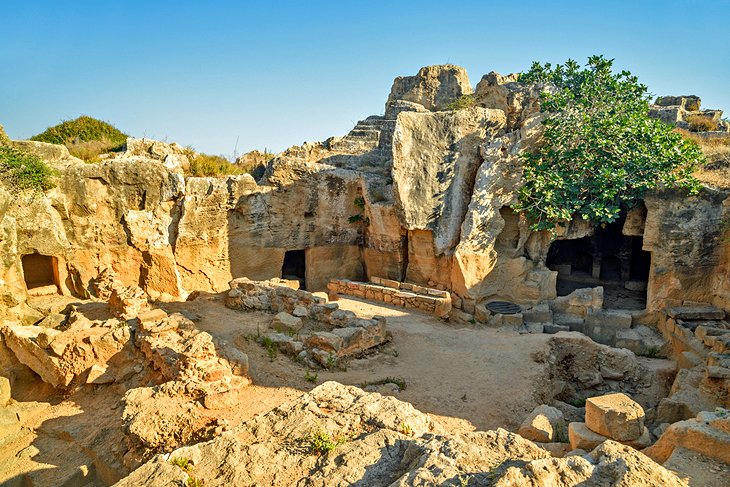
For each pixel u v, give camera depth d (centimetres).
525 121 1783
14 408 1064
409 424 617
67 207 1623
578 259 2270
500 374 1168
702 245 1524
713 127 2317
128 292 1327
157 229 1766
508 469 438
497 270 1794
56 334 1155
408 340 1388
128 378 1084
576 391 1344
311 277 2148
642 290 1966
